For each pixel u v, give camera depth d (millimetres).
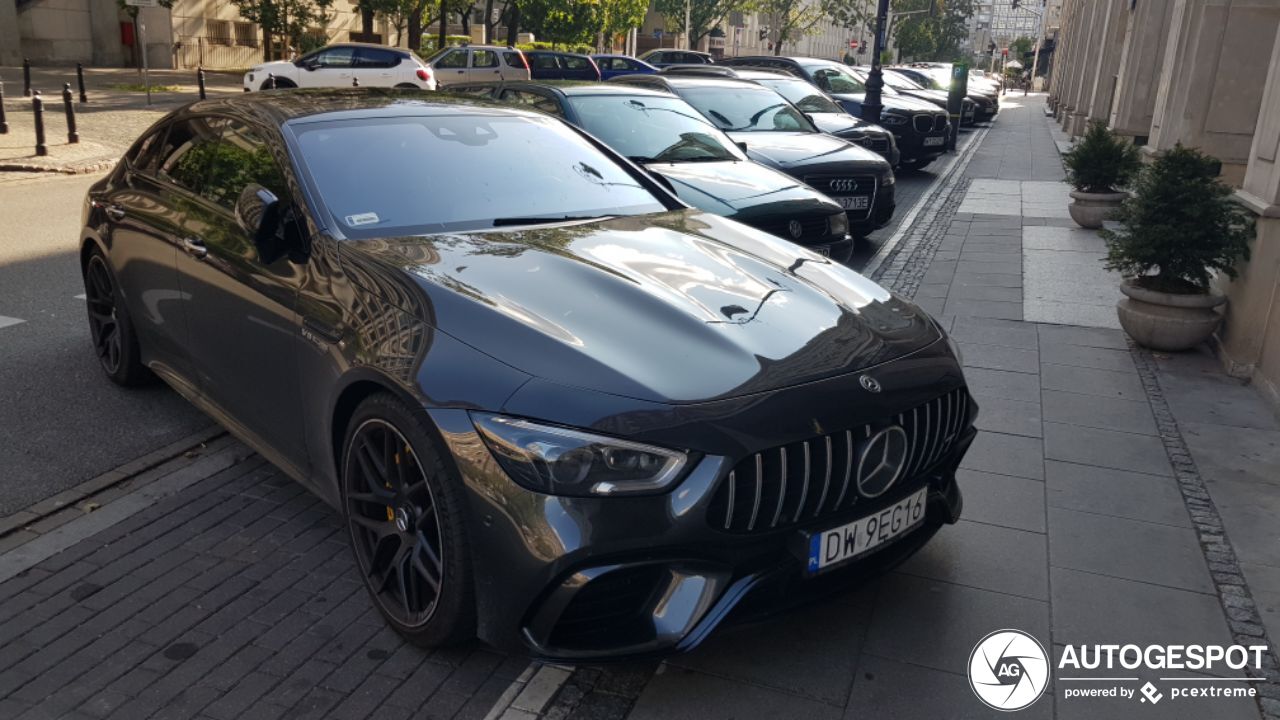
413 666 2828
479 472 2457
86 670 2783
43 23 27297
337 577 3305
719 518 2430
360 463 2924
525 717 2631
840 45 108688
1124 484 4152
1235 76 9562
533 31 36562
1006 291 7594
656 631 2436
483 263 3051
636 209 3881
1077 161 10320
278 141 3580
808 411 2541
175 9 30094
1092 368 5715
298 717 2602
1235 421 4898
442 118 4004
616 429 2367
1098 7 21719
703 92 9852
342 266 3074
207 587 3225
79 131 15125
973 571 3422
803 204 6883
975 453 4465
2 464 4102
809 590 2699
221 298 3627
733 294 3025
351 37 36562
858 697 2736
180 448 4305
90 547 3471
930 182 14516
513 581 2436
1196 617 3180
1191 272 5848
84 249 4949
